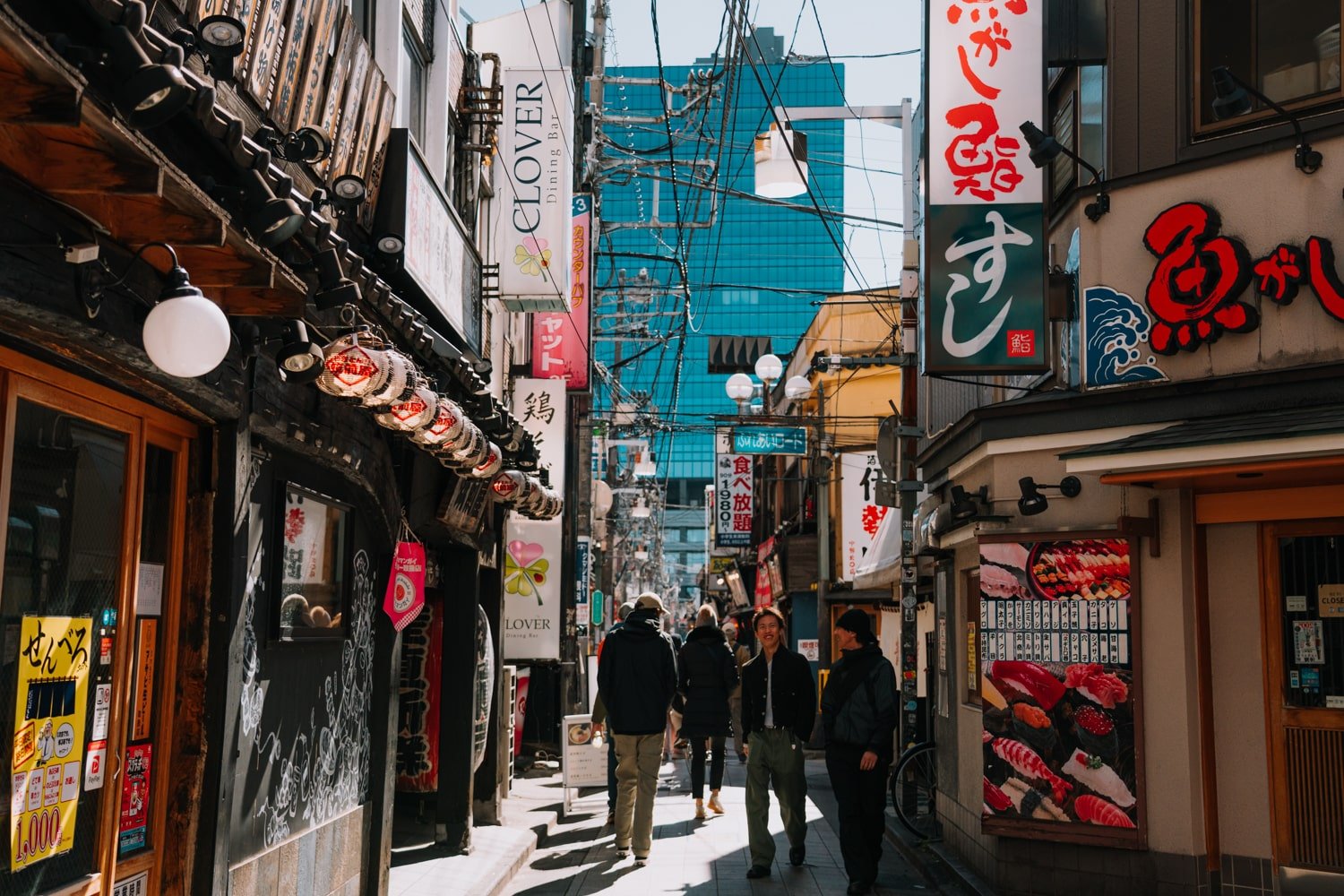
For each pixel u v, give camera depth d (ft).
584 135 54.44
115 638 15.96
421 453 29.86
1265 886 24.63
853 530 75.31
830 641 75.15
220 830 17.69
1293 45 25.23
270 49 18.76
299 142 19.77
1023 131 26.53
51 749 14.38
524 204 37.78
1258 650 25.08
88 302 13.26
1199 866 25.07
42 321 12.81
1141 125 27.12
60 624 14.61
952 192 27.68
